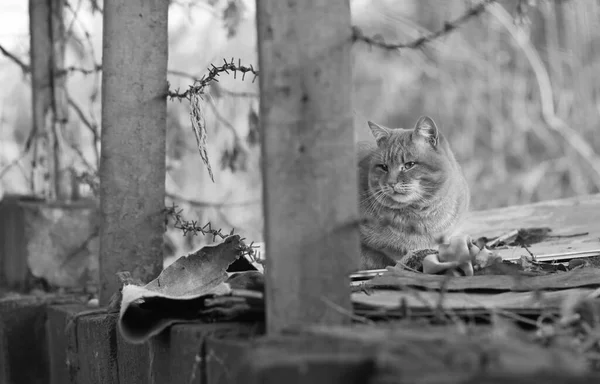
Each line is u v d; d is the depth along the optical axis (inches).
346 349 122.6
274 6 154.7
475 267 210.2
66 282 340.8
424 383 102.1
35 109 360.8
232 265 222.4
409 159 307.9
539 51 754.2
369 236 303.7
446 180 312.3
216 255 214.4
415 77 847.1
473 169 745.0
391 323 148.9
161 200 269.9
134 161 265.7
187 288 206.5
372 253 307.4
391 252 305.3
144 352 200.8
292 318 153.6
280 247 154.3
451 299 175.0
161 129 269.1
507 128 761.6
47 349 302.7
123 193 265.3
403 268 215.6
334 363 115.7
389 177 303.6
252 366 119.0
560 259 248.5
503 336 136.9
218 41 567.8
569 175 698.8
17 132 540.1
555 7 696.4
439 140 331.0
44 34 358.9
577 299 157.8
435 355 116.0
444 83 794.2
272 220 154.6
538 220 334.0
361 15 835.4
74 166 370.3
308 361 116.3
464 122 796.0
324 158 154.2
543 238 299.4
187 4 371.6
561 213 339.6
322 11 154.7
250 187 573.9
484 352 114.7
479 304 167.8
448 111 806.5
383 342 122.0
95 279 344.5
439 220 308.3
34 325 305.6
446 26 176.6
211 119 492.7
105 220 265.9
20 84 550.6
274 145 154.5
